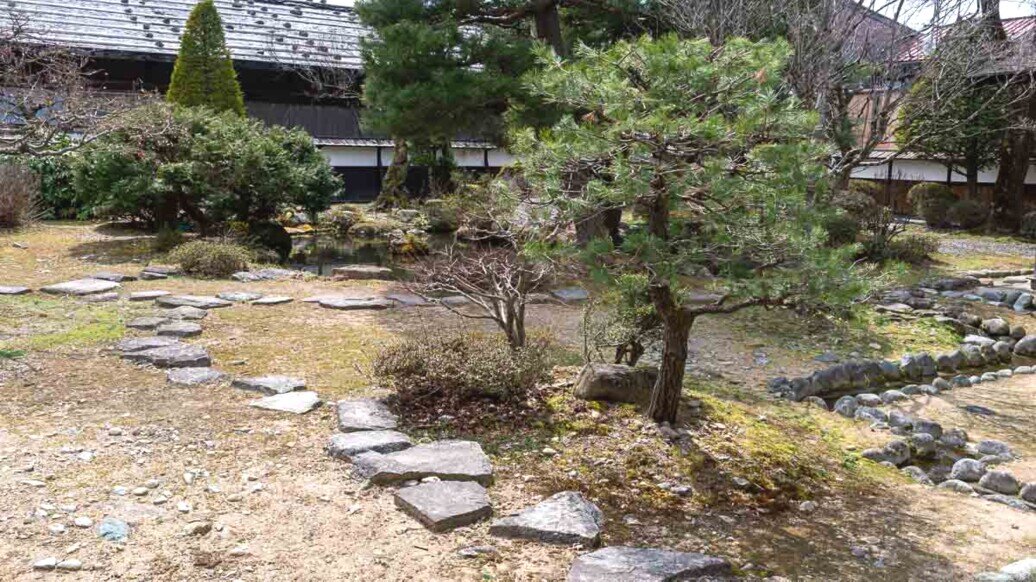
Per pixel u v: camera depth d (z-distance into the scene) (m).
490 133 12.32
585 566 3.54
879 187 23.84
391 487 4.34
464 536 3.85
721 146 4.41
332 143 22.72
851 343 8.91
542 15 12.69
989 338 9.66
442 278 7.81
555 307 9.67
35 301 8.60
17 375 5.92
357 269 11.60
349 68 22.00
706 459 5.11
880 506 4.82
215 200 13.24
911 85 10.36
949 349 8.88
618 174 4.21
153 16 22.95
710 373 7.46
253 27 24.14
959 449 6.09
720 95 4.54
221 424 5.14
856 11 10.16
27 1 21.33
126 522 3.76
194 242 11.60
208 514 3.91
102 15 22.06
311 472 4.48
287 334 7.77
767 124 4.35
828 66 9.46
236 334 7.67
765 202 4.32
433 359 5.55
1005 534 4.48
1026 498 5.14
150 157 13.09
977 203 20.98
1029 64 13.70
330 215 18.47
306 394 5.76
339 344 7.42
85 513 3.82
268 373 6.34
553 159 4.63
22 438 4.71
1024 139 19.73
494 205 7.29
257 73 22.31
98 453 4.56
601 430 5.34
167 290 9.66
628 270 4.67
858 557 4.07
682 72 4.36
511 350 5.89
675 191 4.34
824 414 6.63
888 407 6.99
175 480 4.27
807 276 4.49
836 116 9.79
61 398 5.48
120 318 7.99
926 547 4.24
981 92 18.70
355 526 3.89
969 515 4.76
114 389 5.75
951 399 7.32
